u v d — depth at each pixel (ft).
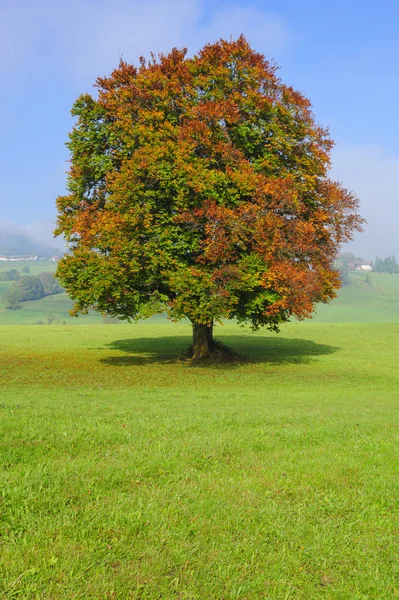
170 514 22.11
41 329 182.19
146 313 88.89
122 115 97.45
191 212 89.92
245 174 89.04
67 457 28.68
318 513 23.59
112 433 34.63
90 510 21.72
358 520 23.12
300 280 88.58
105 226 88.74
